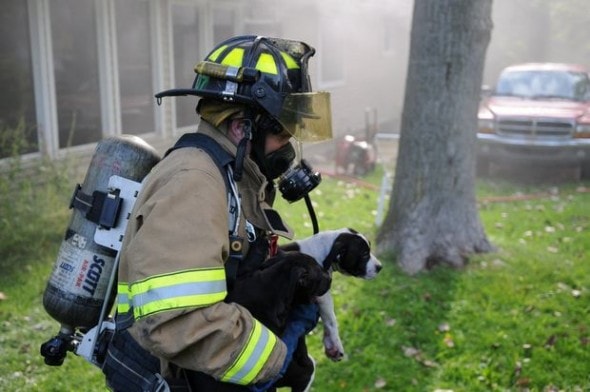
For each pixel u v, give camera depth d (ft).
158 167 5.86
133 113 29.04
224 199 5.69
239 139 6.08
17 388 12.55
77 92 25.53
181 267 5.18
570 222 25.03
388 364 13.64
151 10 29.12
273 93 5.91
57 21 24.34
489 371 13.35
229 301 5.84
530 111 33.06
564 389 12.94
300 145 6.73
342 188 30.35
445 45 17.97
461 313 15.89
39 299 16.44
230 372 5.33
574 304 16.43
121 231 6.57
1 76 22.09
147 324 5.17
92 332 6.52
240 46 6.15
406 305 16.14
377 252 18.86
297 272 5.94
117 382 6.04
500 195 30.42
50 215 19.81
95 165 6.69
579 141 32.40
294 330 6.36
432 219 18.58
